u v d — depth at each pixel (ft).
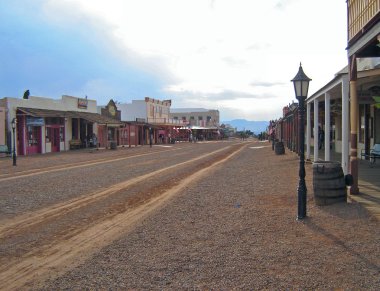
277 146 96.73
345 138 40.09
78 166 77.41
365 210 29.48
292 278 17.95
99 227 28.76
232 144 205.98
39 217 32.12
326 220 27.73
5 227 28.94
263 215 30.73
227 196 40.29
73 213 33.58
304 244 22.80
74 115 139.33
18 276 19.20
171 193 43.60
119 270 19.70
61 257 22.02
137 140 207.10
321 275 18.13
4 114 107.34
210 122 382.42
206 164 81.41
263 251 21.90
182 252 22.31
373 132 63.26
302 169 28.96
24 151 115.14
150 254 22.15
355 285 16.88
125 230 27.76
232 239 24.58
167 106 276.41
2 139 106.32
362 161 63.46
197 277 18.49
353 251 21.06
